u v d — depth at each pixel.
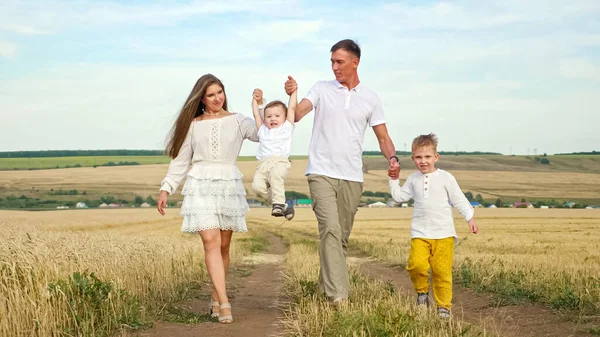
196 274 12.23
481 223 60.66
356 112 7.16
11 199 130.50
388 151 7.39
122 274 8.48
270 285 12.02
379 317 5.73
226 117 7.07
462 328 5.85
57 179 152.25
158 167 171.12
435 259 7.14
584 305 7.87
